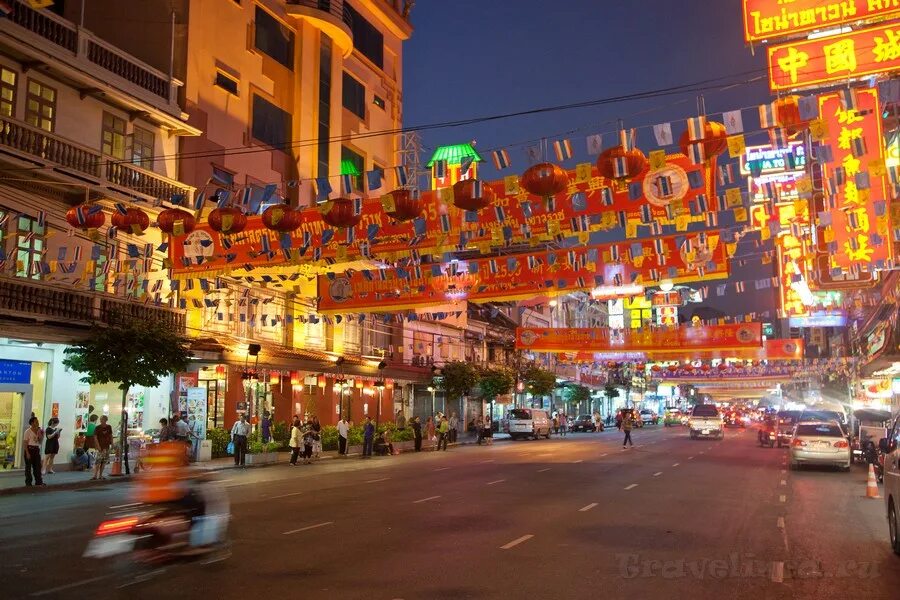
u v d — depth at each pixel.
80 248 22.64
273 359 32.75
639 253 17.27
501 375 51.47
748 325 39.59
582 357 48.88
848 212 14.54
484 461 29.38
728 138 11.76
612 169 12.42
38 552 10.12
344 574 8.84
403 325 47.12
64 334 22.83
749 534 12.02
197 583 8.34
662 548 10.69
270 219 16.73
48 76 23.53
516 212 17.98
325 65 40.44
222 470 26.06
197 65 31.16
